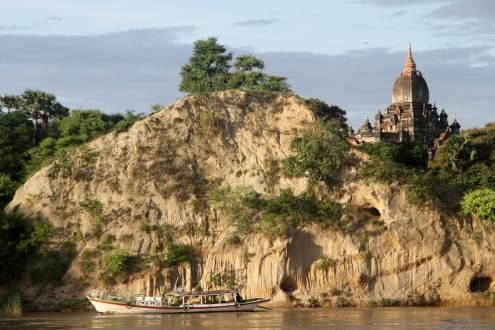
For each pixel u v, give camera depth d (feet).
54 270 428.15
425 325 334.85
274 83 596.70
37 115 601.21
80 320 361.30
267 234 428.56
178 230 442.91
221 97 497.46
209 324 340.59
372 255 432.25
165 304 393.29
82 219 447.42
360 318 361.30
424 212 443.73
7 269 428.56
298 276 424.46
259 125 488.44
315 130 480.64
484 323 341.82
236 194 450.71
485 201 448.65
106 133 499.92
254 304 398.83
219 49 638.53
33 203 457.27
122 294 414.21
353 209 447.01
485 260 439.22
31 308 415.23
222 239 434.71
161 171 462.60
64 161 467.11
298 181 460.14
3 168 524.52
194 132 480.64
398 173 457.27
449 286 431.84
